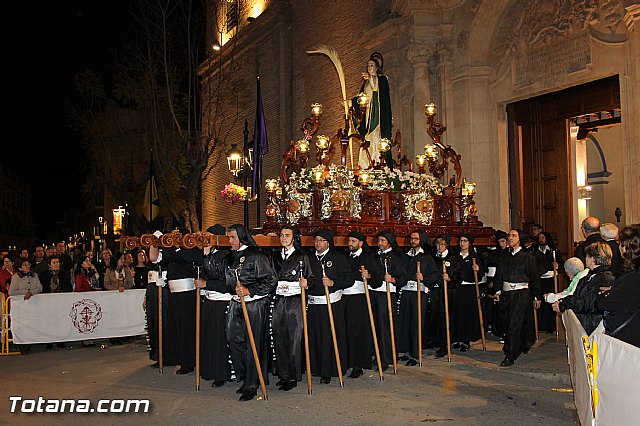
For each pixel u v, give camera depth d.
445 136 17.06
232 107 30.91
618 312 5.61
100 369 10.59
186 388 8.97
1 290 13.84
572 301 7.02
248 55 29.56
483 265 12.50
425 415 7.39
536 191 16.45
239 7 31.02
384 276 9.88
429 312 11.41
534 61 15.66
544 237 14.16
